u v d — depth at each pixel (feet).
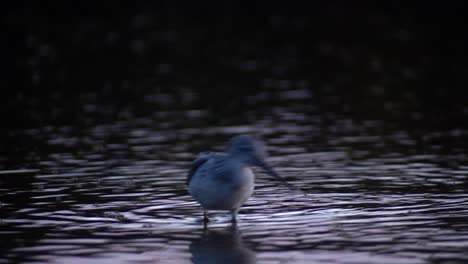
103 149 52.13
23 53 97.04
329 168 46.19
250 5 132.57
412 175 44.09
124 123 61.41
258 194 40.75
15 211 37.37
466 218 35.32
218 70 87.92
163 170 46.14
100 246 32.14
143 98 72.59
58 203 38.83
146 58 95.30
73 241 32.78
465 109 65.26
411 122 60.59
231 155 35.86
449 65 88.07
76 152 51.19
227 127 59.62
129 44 104.42
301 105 68.59
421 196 39.47
